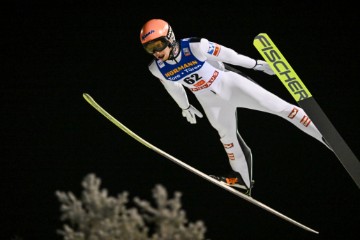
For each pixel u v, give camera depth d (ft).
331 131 57.26
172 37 58.18
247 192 64.90
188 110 64.75
